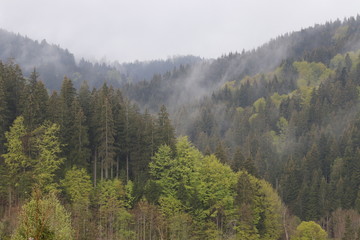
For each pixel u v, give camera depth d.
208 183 56.50
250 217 54.00
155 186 56.09
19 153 49.44
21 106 57.25
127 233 48.78
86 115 64.62
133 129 65.88
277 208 65.38
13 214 40.94
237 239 53.34
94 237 43.34
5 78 58.03
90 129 63.41
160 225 48.50
